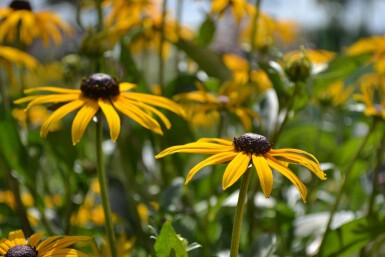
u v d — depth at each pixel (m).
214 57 0.71
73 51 0.80
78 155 0.68
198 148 0.49
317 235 0.68
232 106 0.66
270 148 0.48
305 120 0.87
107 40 0.68
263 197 0.70
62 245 0.49
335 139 0.83
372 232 0.59
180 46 0.71
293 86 0.62
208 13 0.73
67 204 0.67
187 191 0.70
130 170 0.73
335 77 0.64
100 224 0.71
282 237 0.66
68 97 0.53
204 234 0.64
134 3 0.76
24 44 0.76
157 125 0.52
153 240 0.63
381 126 0.71
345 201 0.76
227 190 0.66
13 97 0.71
